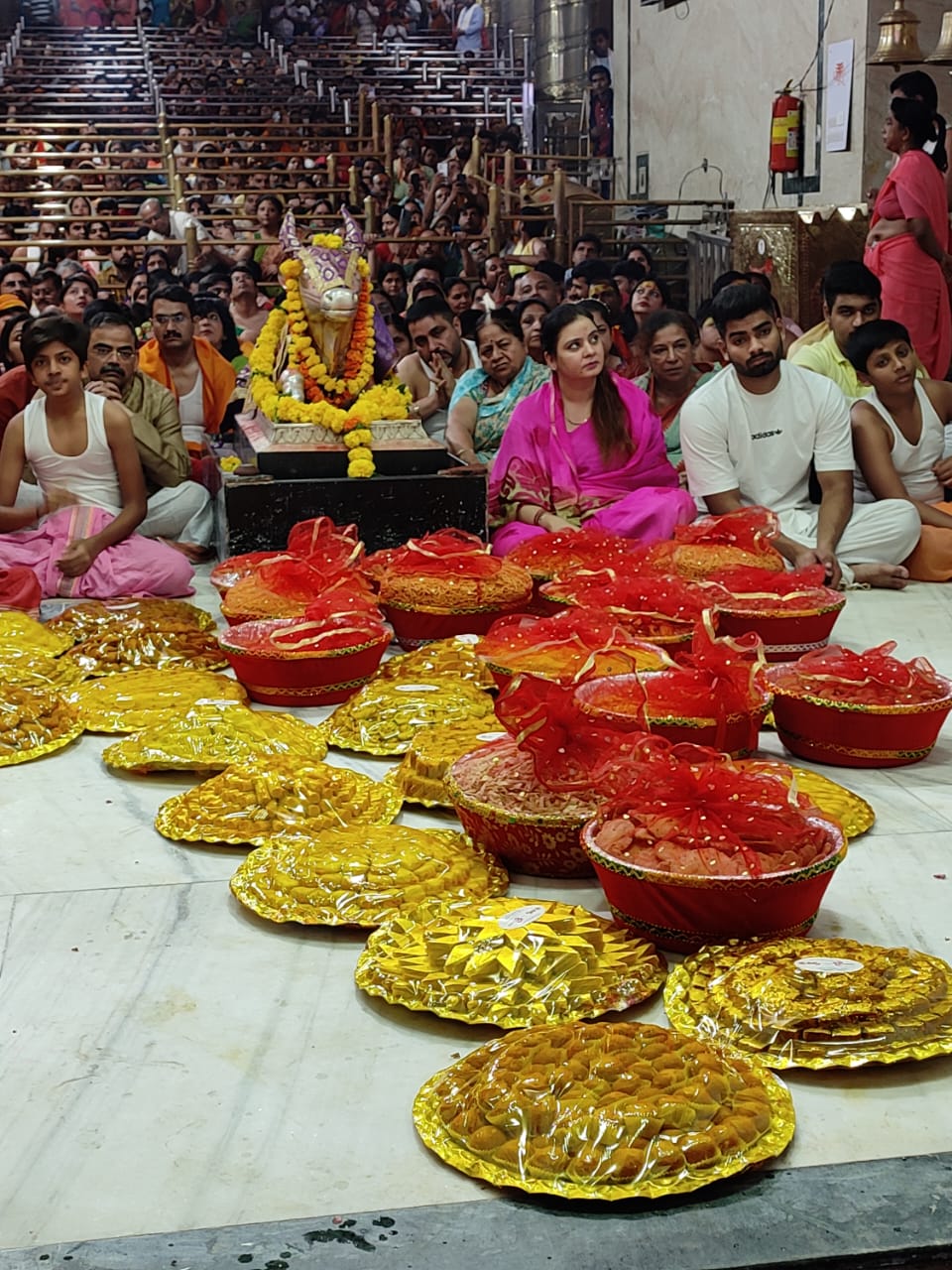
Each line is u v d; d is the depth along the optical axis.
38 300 8.80
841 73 9.27
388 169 14.45
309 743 3.23
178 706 3.46
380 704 3.40
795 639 3.79
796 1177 1.74
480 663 3.60
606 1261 1.59
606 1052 1.86
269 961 2.33
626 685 2.98
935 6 8.68
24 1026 2.14
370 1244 1.62
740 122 11.17
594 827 2.41
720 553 4.26
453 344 6.42
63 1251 1.61
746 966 2.10
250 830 2.79
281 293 10.84
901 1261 1.61
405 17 19.80
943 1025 1.99
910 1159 1.77
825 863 2.22
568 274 8.23
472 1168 1.74
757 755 3.28
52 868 2.71
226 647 3.61
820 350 5.70
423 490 5.11
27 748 3.31
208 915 2.51
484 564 4.12
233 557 4.95
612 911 2.38
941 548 4.95
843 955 2.12
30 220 11.80
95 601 4.54
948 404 5.39
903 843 2.75
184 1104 1.93
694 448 4.94
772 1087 1.87
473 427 5.72
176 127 16.27
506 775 2.67
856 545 4.91
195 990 2.24
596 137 14.98
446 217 12.01
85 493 4.90
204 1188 1.75
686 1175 1.70
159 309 6.14
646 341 6.36
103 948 2.39
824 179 9.68
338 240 5.13
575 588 3.99
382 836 2.62
